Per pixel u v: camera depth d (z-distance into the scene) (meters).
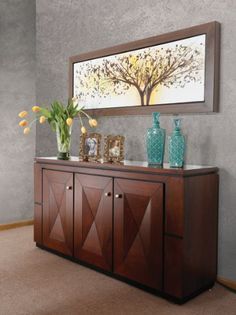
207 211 2.00
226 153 2.09
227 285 2.08
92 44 2.84
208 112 2.13
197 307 1.83
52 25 3.18
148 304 1.85
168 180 1.87
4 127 3.30
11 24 3.29
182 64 2.23
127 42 2.58
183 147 2.03
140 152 2.52
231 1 2.04
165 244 1.89
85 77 2.85
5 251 2.68
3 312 1.75
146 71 2.42
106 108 2.69
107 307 1.82
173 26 2.31
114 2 2.66
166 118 2.37
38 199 2.70
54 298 1.91
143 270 1.99
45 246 2.66
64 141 2.60
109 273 2.20
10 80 3.32
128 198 2.05
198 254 1.95
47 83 3.25
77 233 2.38
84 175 2.31
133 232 2.03
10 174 3.38
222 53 2.09
